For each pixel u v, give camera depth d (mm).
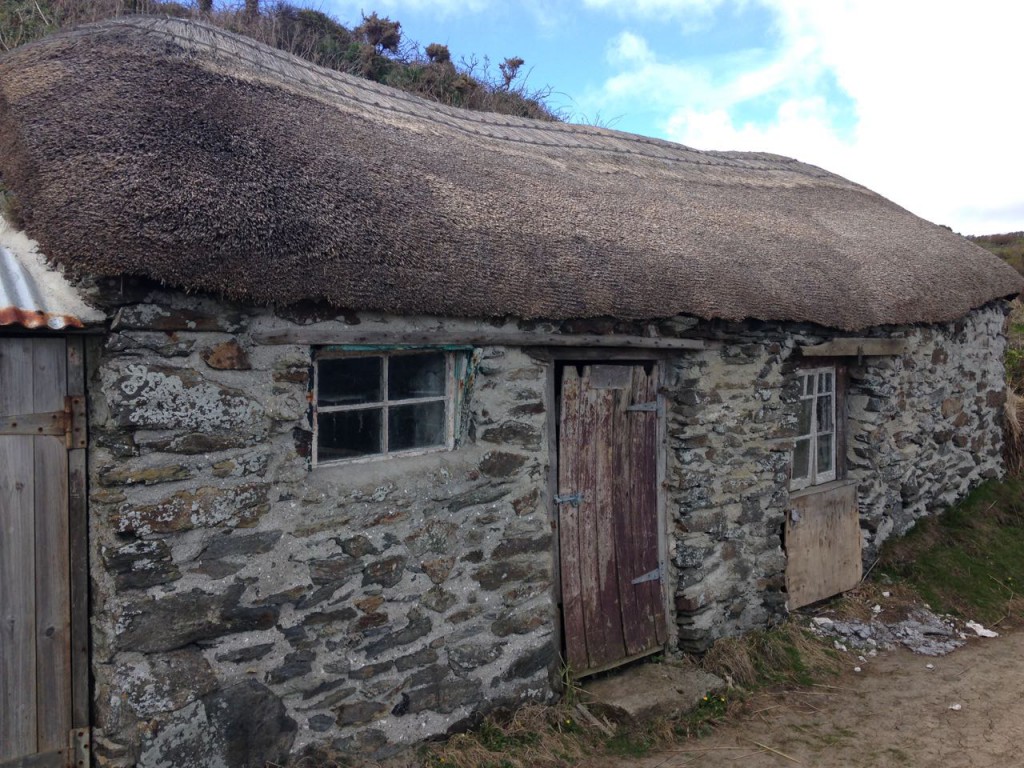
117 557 2746
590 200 4980
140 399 2766
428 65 11625
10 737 2727
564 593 4238
